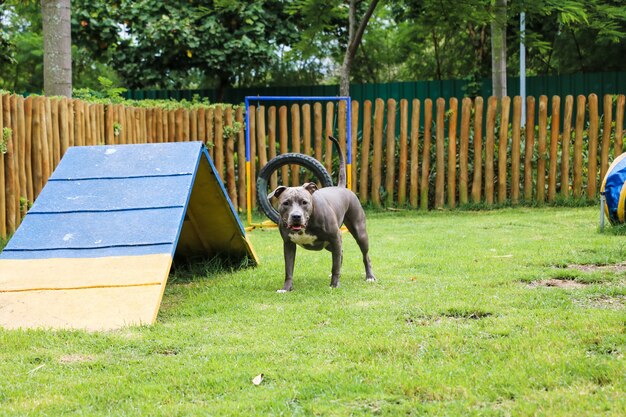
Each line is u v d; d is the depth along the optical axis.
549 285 6.43
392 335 4.84
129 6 18.36
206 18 18.19
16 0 14.67
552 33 20.30
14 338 4.96
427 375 4.00
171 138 13.48
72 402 3.83
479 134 13.54
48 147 10.02
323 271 7.62
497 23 13.45
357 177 14.16
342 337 4.82
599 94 18.45
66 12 11.35
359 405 3.68
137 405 3.76
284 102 19.81
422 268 7.45
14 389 4.04
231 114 13.62
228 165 13.65
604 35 17.00
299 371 4.18
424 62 24.69
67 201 6.83
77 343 4.88
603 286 6.20
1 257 6.22
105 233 6.39
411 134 13.70
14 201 9.45
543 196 13.52
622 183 9.46
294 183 13.80
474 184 13.63
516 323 4.99
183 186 6.84
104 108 11.44
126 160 7.32
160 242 6.20
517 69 22.88
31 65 23.17
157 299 5.54
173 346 4.80
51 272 5.93
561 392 3.71
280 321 5.41
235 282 7.13
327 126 13.73
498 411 3.49
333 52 21.06
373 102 19.53
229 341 4.88
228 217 7.72
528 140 13.55
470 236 9.80
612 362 4.07
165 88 19.61
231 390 3.96
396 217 12.82
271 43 19.09
